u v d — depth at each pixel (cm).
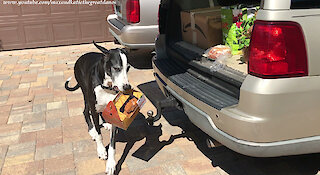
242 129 231
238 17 340
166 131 394
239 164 322
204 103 265
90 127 378
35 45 889
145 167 321
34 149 359
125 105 281
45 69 678
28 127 411
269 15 219
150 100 489
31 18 865
